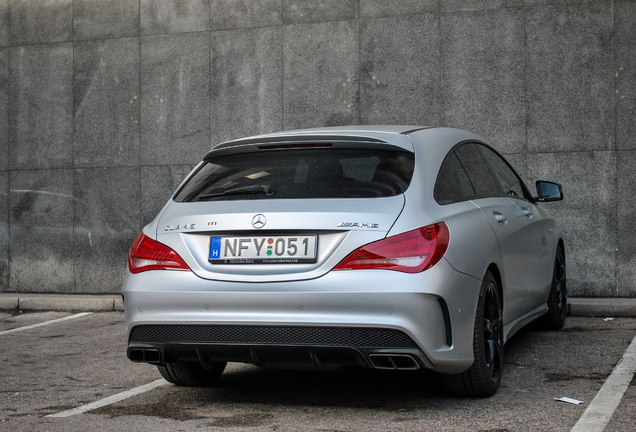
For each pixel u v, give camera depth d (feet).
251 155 13.00
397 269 10.66
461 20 26.81
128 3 30.35
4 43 31.71
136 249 12.19
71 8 30.99
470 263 11.71
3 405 13.25
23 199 31.40
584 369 14.85
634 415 11.21
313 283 10.82
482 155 15.64
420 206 11.32
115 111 30.48
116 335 21.79
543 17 26.04
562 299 20.29
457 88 26.89
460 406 12.11
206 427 11.25
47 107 31.22
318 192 11.58
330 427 11.02
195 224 11.71
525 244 15.71
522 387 13.42
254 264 11.21
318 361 11.03
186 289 11.41
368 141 12.36
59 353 18.97
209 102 29.53
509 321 14.65
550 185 18.13
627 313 22.07
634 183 25.22
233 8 29.22
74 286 30.76
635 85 25.21
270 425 11.25
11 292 31.42
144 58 30.19
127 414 12.34
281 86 28.73
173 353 11.79
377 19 27.66
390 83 27.55
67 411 12.66
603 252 25.50
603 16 25.48
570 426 10.66
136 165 30.22
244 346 11.16
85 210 30.68
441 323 10.97
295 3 28.53
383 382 14.25
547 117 26.03
